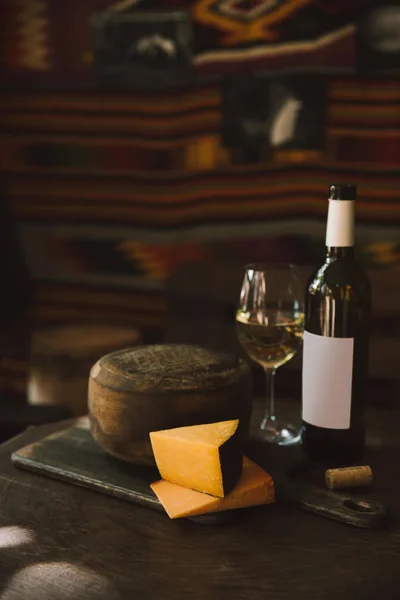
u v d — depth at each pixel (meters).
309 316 0.96
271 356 1.04
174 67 2.35
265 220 2.36
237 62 2.29
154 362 0.93
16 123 2.52
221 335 1.78
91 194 2.51
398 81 2.15
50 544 0.77
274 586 0.69
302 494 0.86
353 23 2.15
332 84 2.21
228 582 0.70
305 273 1.96
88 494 0.89
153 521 0.82
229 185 2.38
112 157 2.46
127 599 0.68
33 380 1.89
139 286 2.53
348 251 0.97
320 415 0.94
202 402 0.88
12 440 1.08
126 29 2.36
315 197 2.30
